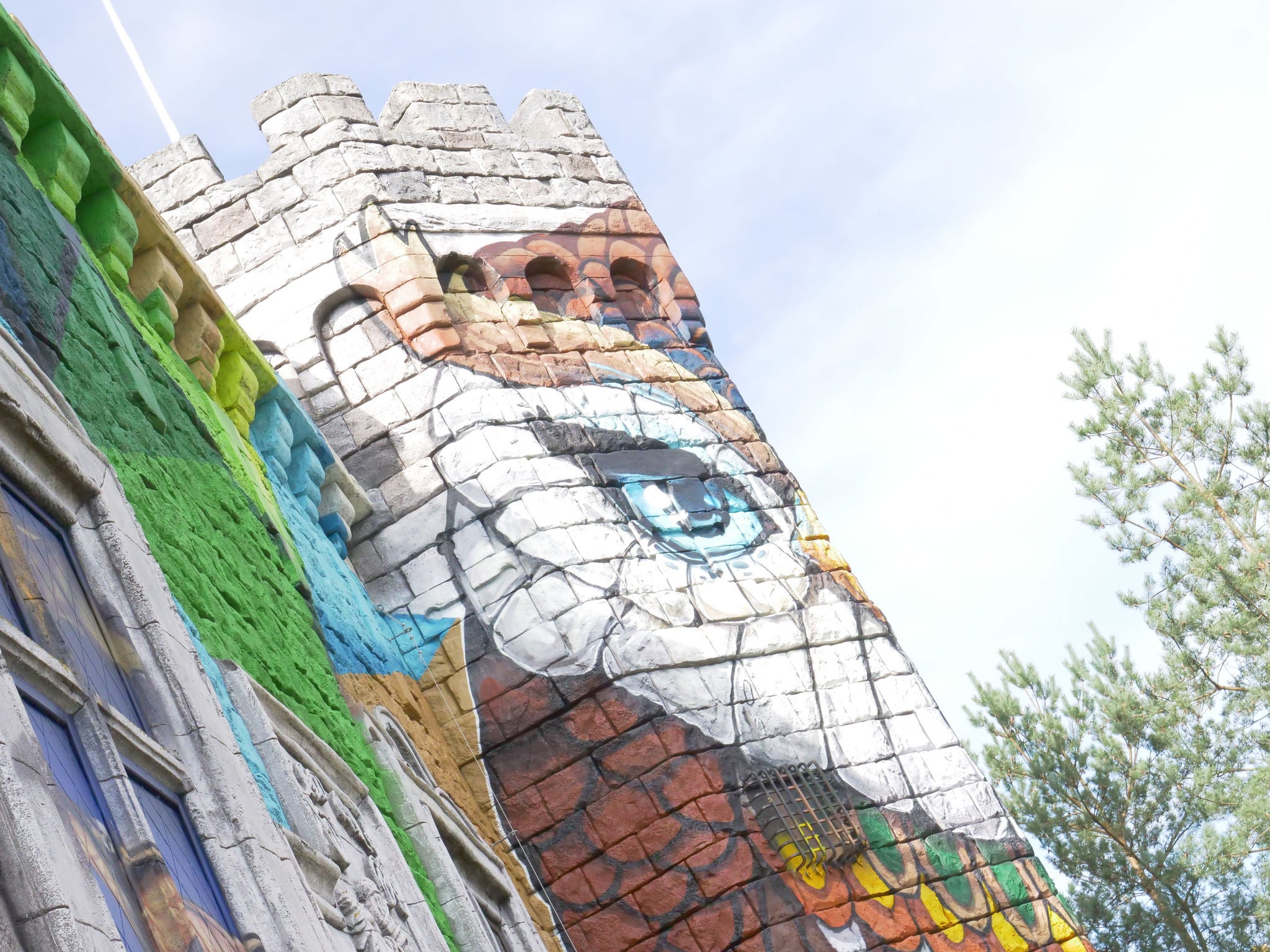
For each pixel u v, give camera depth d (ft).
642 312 53.62
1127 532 84.38
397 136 52.42
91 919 12.13
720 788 40.73
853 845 40.65
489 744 41.78
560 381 48.60
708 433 49.78
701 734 41.60
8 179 24.21
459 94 55.47
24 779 12.41
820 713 43.60
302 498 40.01
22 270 22.68
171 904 14.29
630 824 40.24
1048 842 80.59
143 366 27.61
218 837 16.99
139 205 30.40
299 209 50.11
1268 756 80.28
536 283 52.29
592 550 44.27
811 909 39.40
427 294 48.21
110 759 14.83
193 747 17.67
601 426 47.88
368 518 45.52
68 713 14.82
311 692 27.63
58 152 26.99
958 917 41.34
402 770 30.91
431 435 46.24
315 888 20.27
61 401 19.07
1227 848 77.15
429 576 44.42
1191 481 84.84
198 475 27.45
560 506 44.93
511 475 45.14
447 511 45.06
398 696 38.60
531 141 55.83
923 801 43.24
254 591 27.09
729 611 44.60
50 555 17.10
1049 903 42.98
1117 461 84.94
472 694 42.50
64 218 26.81
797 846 40.09
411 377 47.26
